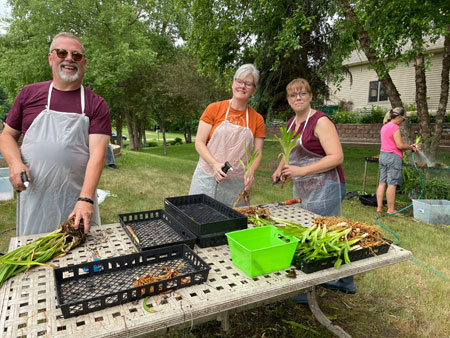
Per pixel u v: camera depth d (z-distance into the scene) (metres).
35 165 2.03
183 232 1.62
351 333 2.30
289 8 7.68
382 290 2.79
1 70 19.06
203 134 2.59
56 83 2.04
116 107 20.89
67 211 2.16
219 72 9.45
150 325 1.01
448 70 7.30
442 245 3.70
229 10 7.94
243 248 1.30
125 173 8.17
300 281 1.29
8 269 1.26
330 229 1.59
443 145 12.18
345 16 6.71
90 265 1.24
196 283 1.23
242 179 2.67
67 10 17.83
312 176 2.33
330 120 2.23
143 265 1.35
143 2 20.05
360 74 17.61
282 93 10.20
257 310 2.56
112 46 18.56
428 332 2.29
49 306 1.08
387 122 4.91
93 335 0.95
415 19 5.23
